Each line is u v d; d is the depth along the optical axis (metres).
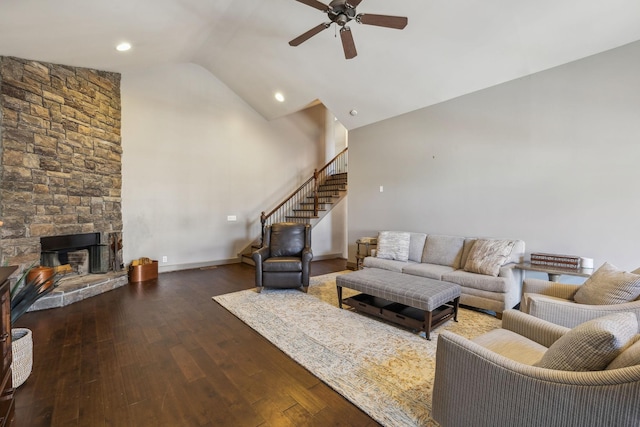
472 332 2.97
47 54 3.67
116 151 5.05
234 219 6.69
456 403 1.48
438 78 4.18
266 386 2.11
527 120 3.72
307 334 2.92
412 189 4.98
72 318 3.34
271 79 5.55
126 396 1.98
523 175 3.78
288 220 7.33
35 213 3.75
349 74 4.66
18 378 2.03
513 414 1.28
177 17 3.76
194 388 2.08
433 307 2.74
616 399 1.03
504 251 3.55
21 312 2.12
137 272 4.98
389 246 4.70
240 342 2.77
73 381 2.14
